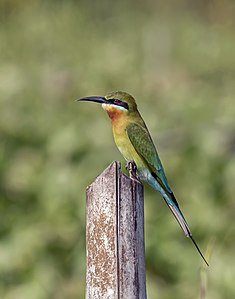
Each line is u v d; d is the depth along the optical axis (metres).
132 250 6.18
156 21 23.88
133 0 24.80
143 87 18.09
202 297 7.15
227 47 21.12
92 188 6.25
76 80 17.33
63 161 13.31
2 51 20.52
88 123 14.38
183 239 11.98
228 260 11.36
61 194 12.61
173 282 11.66
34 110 15.47
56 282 11.52
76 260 11.86
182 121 15.21
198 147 13.21
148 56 20.72
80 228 12.23
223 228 12.08
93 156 13.12
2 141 13.96
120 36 22.67
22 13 22.52
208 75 19.94
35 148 13.91
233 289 11.09
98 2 24.27
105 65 19.06
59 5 23.02
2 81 16.14
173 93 17.61
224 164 12.94
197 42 21.77
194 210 12.27
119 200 6.19
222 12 24.64
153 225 12.02
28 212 12.77
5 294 11.31
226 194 12.64
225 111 15.86
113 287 6.10
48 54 20.66
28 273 11.57
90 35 22.28
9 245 11.81
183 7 24.95
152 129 14.41
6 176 13.11
